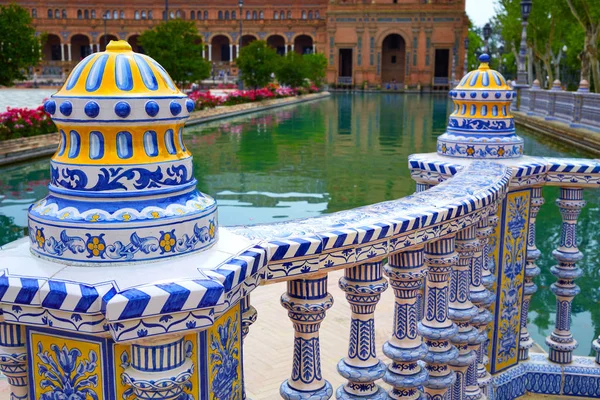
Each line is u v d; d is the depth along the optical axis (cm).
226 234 136
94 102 112
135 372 109
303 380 147
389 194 927
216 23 5938
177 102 119
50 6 5888
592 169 259
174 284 105
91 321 105
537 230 679
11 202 840
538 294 486
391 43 5966
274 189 962
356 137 1712
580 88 1584
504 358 280
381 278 150
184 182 123
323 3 5984
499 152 268
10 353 118
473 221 183
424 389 197
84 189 115
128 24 5788
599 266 552
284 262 133
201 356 117
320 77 4922
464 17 5509
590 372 287
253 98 3000
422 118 2400
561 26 3027
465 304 206
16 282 107
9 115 1273
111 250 113
